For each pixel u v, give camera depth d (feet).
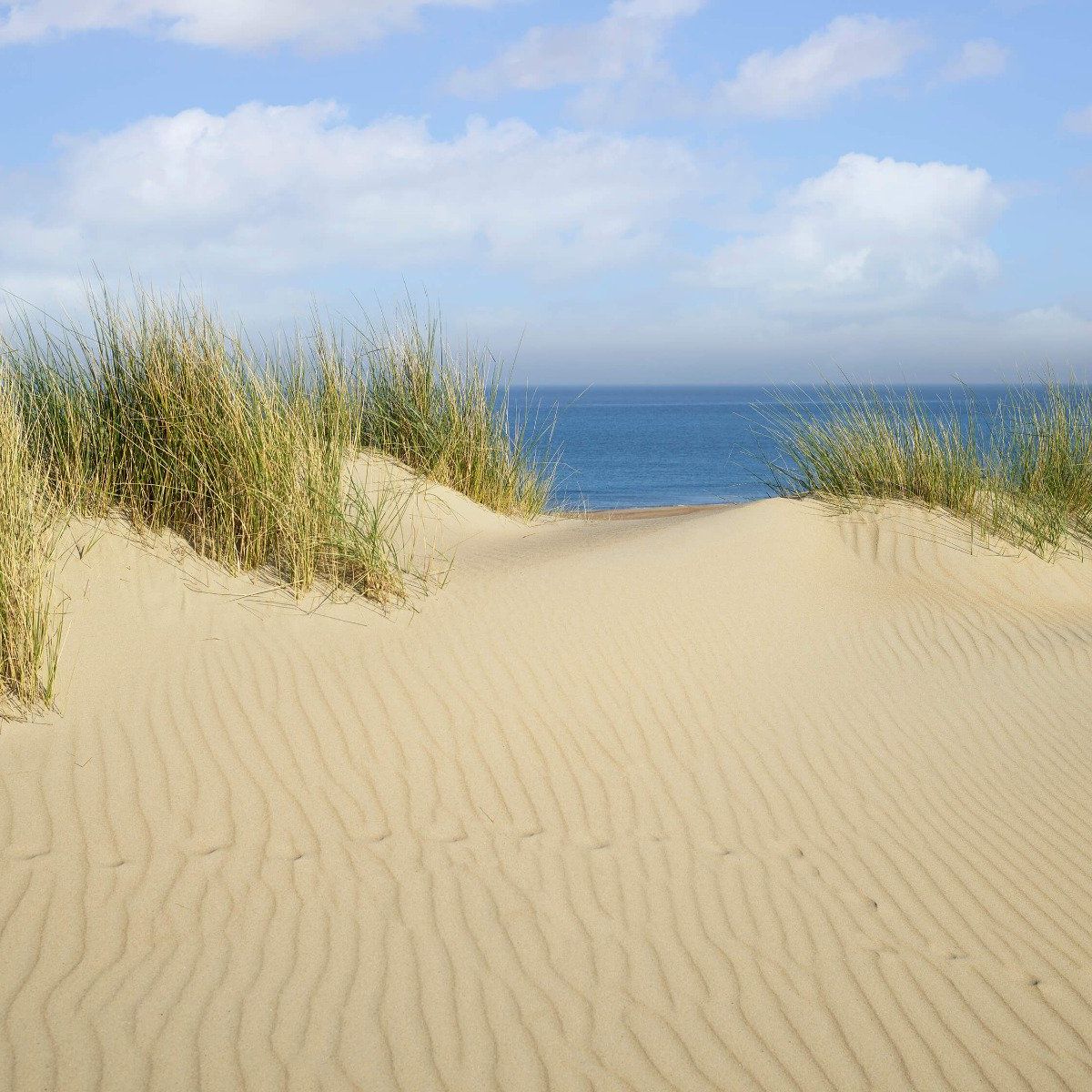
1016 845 12.50
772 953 10.28
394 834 11.81
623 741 14.33
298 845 11.42
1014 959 10.36
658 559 20.54
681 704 15.47
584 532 24.94
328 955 9.82
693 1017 9.35
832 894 11.32
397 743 13.55
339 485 19.36
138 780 12.19
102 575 16.21
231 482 17.74
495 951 10.07
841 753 14.65
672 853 11.94
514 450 28.81
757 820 12.76
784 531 23.11
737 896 11.18
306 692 14.37
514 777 13.21
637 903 10.98
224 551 17.63
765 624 18.62
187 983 9.32
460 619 17.08
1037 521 24.47
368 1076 8.43
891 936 10.63
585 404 328.29
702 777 13.66
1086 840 12.69
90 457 18.28
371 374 26.94
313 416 21.94
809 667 17.31
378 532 19.70
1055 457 26.71
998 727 15.83
